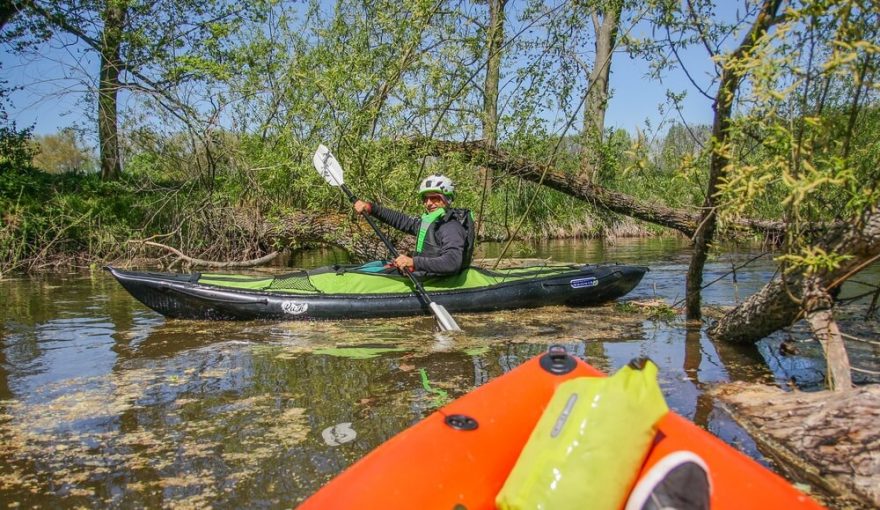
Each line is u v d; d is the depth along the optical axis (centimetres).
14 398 339
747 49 331
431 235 543
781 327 402
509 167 768
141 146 958
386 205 729
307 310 516
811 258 284
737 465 178
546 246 1168
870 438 257
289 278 534
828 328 335
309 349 431
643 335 471
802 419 285
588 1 618
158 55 884
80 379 370
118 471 257
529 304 569
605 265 622
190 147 957
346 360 405
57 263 896
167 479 249
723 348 432
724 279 727
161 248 959
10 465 262
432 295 537
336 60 715
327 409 320
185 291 509
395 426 297
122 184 1029
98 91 934
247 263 908
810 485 245
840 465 250
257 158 848
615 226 1333
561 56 683
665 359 406
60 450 276
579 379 185
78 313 561
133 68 922
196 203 943
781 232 451
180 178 984
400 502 172
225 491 240
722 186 293
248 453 271
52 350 432
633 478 169
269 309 512
